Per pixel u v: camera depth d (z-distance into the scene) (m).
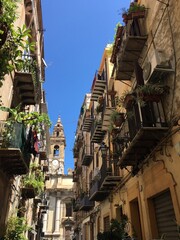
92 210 21.20
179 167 6.52
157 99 7.43
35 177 17.72
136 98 7.62
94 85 18.25
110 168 13.09
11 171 11.11
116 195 13.13
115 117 10.46
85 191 24.20
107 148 14.09
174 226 6.85
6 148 8.81
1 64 4.96
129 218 10.41
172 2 7.61
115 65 11.78
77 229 30.88
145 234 8.50
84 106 29.06
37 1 15.59
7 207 11.61
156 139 7.65
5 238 10.34
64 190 52.47
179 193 6.46
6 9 4.96
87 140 24.36
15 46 5.10
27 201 19.17
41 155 25.45
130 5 10.04
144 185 8.79
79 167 29.56
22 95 12.92
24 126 9.84
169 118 7.21
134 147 8.15
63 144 59.22
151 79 7.80
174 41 7.35
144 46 9.63
